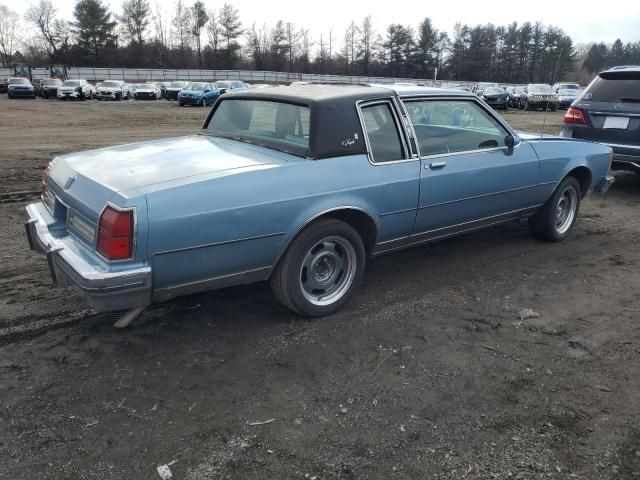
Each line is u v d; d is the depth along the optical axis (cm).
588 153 552
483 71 8375
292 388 299
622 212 699
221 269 322
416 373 315
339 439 259
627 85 736
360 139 370
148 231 287
